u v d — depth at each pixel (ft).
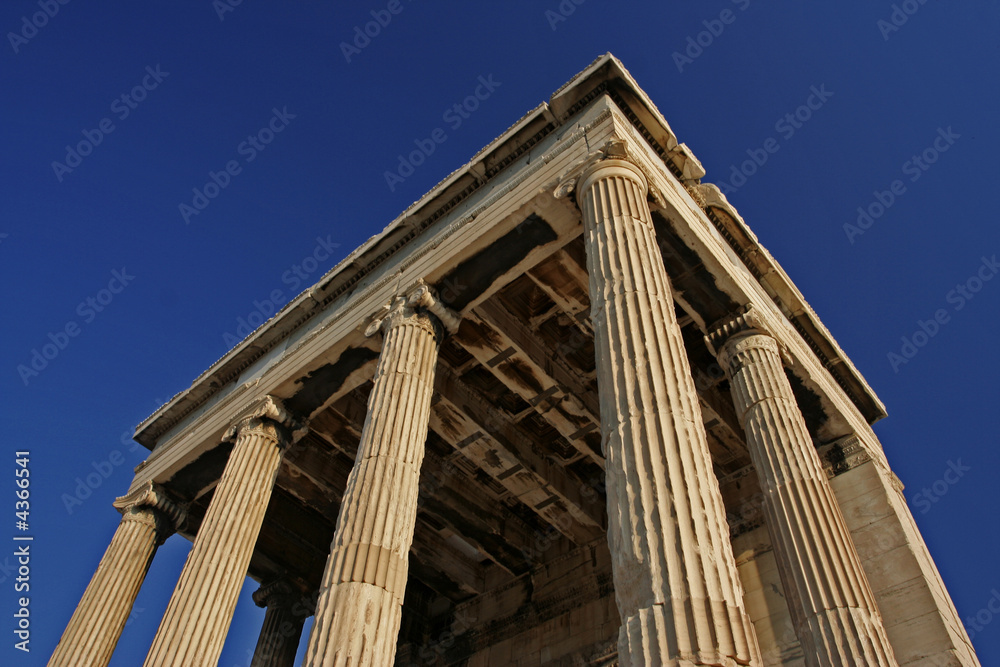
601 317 42.88
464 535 85.20
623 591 30.99
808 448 51.85
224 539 59.16
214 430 72.95
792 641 58.13
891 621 52.70
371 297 65.77
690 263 58.18
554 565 85.10
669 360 39.27
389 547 44.21
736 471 74.43
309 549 90.68
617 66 58.13
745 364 57.36
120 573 71.56
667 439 34.88
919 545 58.95
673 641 27.71
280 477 84.89
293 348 70.79
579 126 58.70
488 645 85.05
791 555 47.24
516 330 70.13
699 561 30.25
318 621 40.86
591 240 48.11
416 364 55.62
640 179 52.21
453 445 78.02
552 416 74.54
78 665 64.69
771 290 69.82
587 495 83.92
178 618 54.24
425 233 68.39
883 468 64.85
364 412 79.51
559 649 77.15
